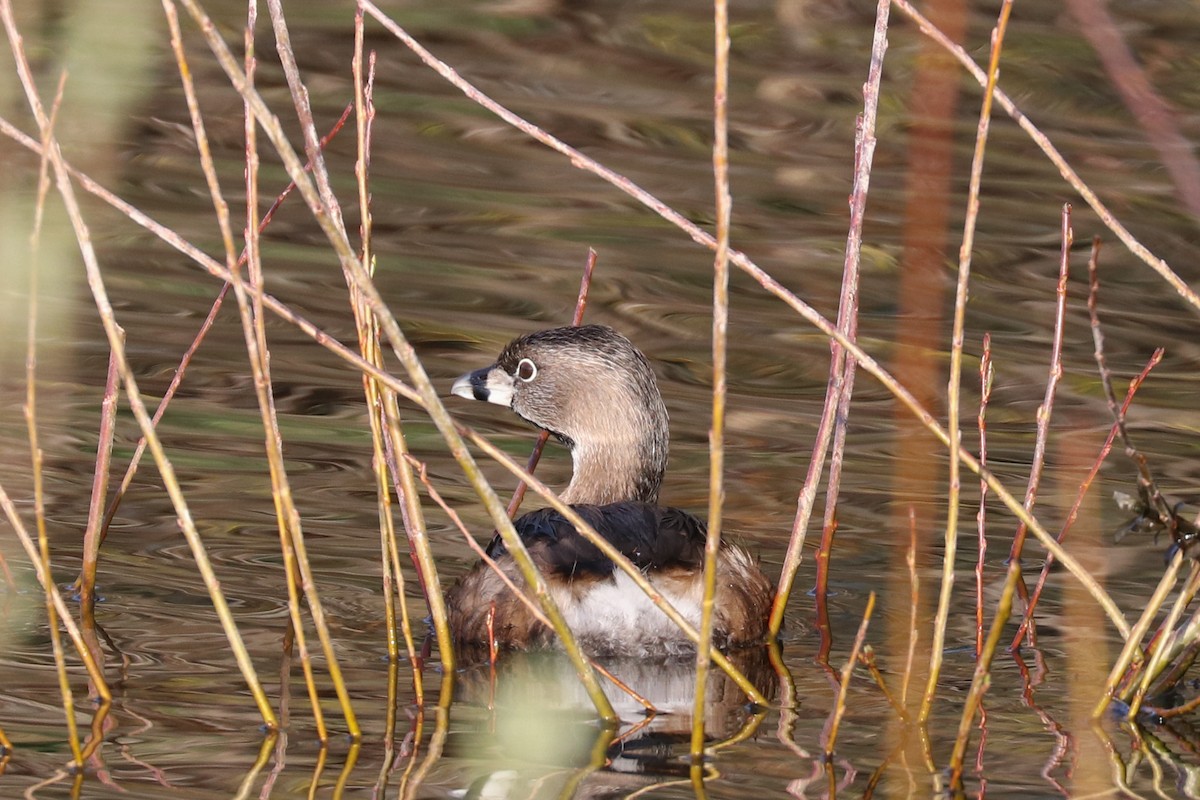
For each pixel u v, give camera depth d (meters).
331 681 9.06
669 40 22.33
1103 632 10.21
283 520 8.19
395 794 7.52
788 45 22.08
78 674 9.02
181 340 14.56
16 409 13.14
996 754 8.25
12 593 10.22
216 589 8.25
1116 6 22.05
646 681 9.27
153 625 9.81
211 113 19.50
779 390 14.46
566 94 20.81
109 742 8.07
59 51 18.08
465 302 15.59
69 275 15.53
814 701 8.98
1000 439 13.62
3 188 16.50
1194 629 9.08
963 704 8.99
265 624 9.93
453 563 11.09
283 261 16.22
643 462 12.21
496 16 23.08
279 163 18.39
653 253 16.86
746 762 8.05
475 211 17.61
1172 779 7.98
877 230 17.28
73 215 7.84
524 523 9.89
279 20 8.73
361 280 7.58
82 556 10.81
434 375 14.27
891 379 8.28
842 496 12.52
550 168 18.83
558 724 8.52
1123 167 18.92
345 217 17.22
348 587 10.62
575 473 12.31
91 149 17.97
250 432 13.05
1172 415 14.04
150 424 8.11
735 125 19.97
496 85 20.98
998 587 10.98
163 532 11.30
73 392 13.50
